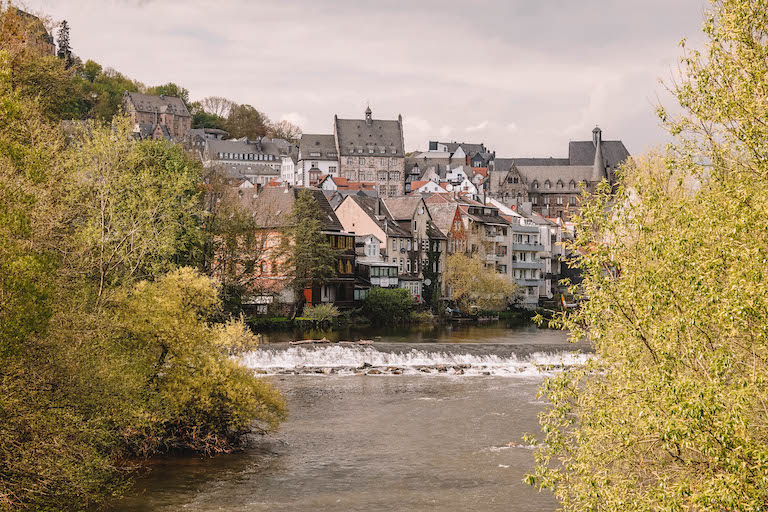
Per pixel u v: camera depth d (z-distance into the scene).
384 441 34.94
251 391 32.44
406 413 41.34
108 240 35.44
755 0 15.25
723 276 13.86
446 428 37.62
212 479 28.86
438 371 57.59
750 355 13.99
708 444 12.36
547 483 16.02
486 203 153.12
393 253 111.06
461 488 28.08
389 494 27.39
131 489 27.42
